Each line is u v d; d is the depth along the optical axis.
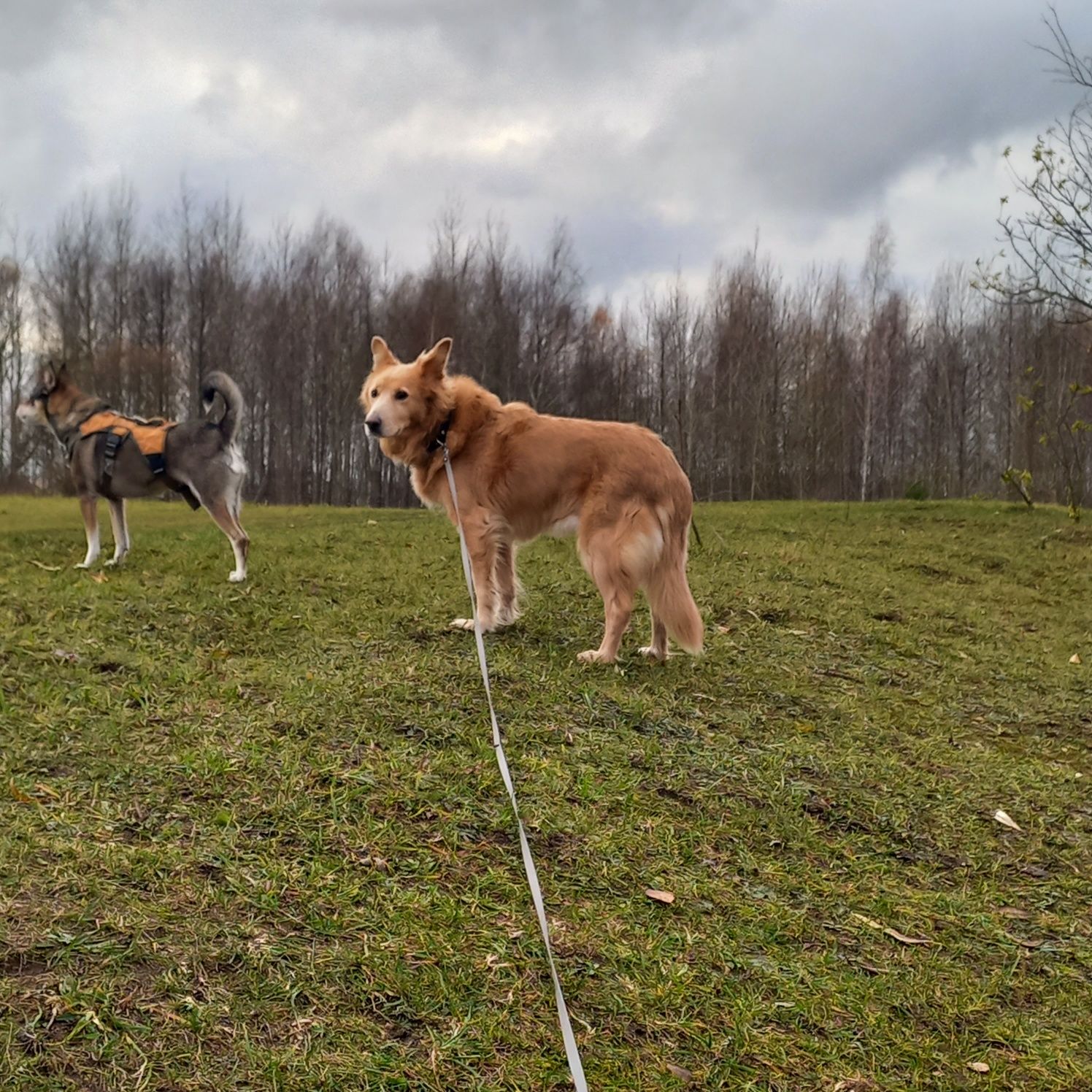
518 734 4.06
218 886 2.64
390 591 6.58
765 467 35.09
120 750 3.42
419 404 5.63
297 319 32.28
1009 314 36.03
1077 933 3.20
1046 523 14.47
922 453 39.62
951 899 3.29
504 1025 2.27
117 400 28.39
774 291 35.19
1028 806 4.22
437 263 32.22
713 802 3.75
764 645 6.44
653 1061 2.24
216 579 6.75
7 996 2.09
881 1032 2.50
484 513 5.61
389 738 3.82
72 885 2.54
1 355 28.55
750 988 2.59
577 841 3.25
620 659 5.50
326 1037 2.13
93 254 30.38
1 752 3.30
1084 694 6.28
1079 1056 2.53
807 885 3.25
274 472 32.69
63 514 11.61
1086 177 13.82
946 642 7.22
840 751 4.56
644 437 5.46
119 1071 1.94
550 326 32.50
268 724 3.78
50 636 4.74
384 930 2.56
